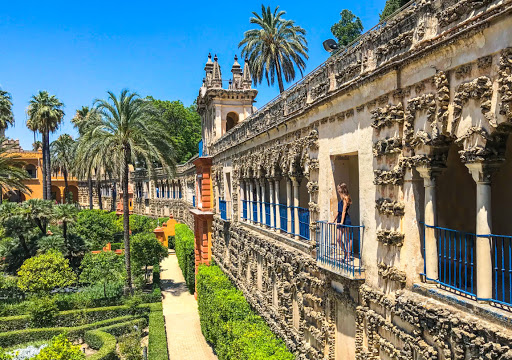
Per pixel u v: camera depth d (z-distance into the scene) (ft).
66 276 107.45
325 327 43.32
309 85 47.65
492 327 21.66
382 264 32.07
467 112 23.52
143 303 108.68
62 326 97.30
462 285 29.78
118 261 126.11
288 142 55.16
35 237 136.36
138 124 111.96
